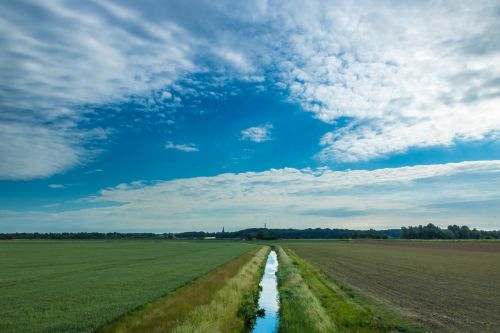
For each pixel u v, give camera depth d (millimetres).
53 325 16828
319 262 54375
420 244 135125
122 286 28281
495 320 17797
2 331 15898
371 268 44844
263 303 25484
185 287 27734
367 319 17891
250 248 101500
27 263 50156
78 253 73938
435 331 15875
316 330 16906
